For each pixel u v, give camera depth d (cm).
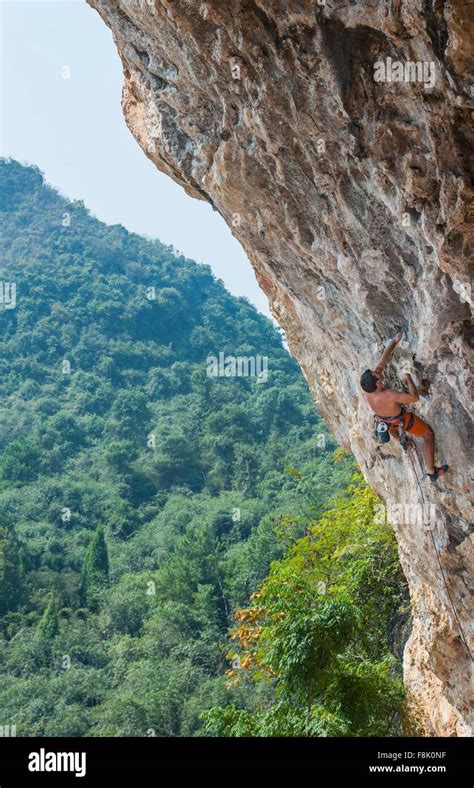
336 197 724
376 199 692
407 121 595
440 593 930
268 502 7556
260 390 10969
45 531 7306
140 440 9812
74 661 4994
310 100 661
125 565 6650
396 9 536
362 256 748
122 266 15200
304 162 732
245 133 772
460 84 521
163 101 912
